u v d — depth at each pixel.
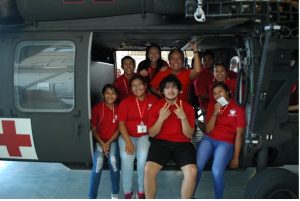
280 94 2.97
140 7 3.03
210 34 3.22
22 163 5.15
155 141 3.24
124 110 3.31
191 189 3.04
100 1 3.02
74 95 3.08
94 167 3.32
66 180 4.46
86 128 3.11
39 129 3.17
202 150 3.28
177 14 3.04
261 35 2.93
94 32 3.13
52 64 3.14
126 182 3.28
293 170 4.46
